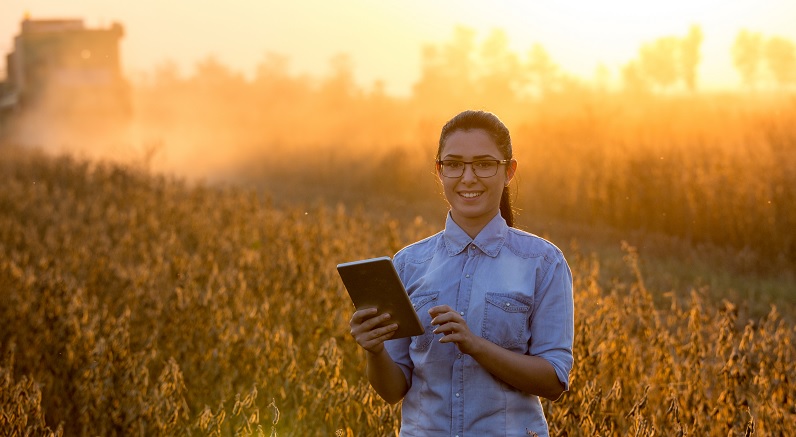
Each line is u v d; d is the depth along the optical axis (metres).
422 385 2.87
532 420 2.82
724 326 4.55
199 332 5.65
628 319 5.47
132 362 4.86
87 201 13.50
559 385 2.75
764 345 4.48
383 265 2.62
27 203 12.48
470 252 2.87
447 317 2.62
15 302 6.24
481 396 2.77
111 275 7.57
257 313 5.62
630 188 13.37
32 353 5.79
